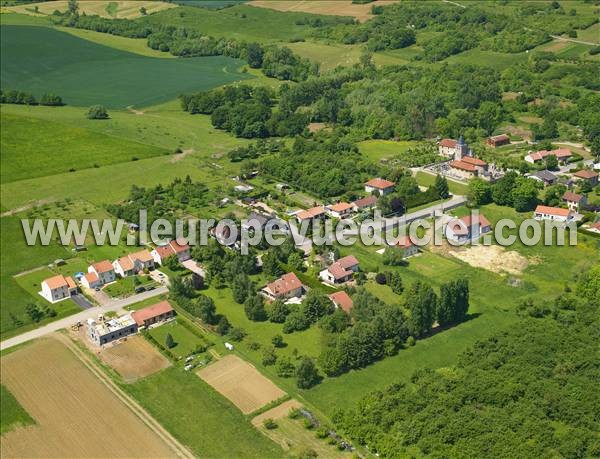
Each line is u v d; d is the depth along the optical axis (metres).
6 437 188.38
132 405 198.38
